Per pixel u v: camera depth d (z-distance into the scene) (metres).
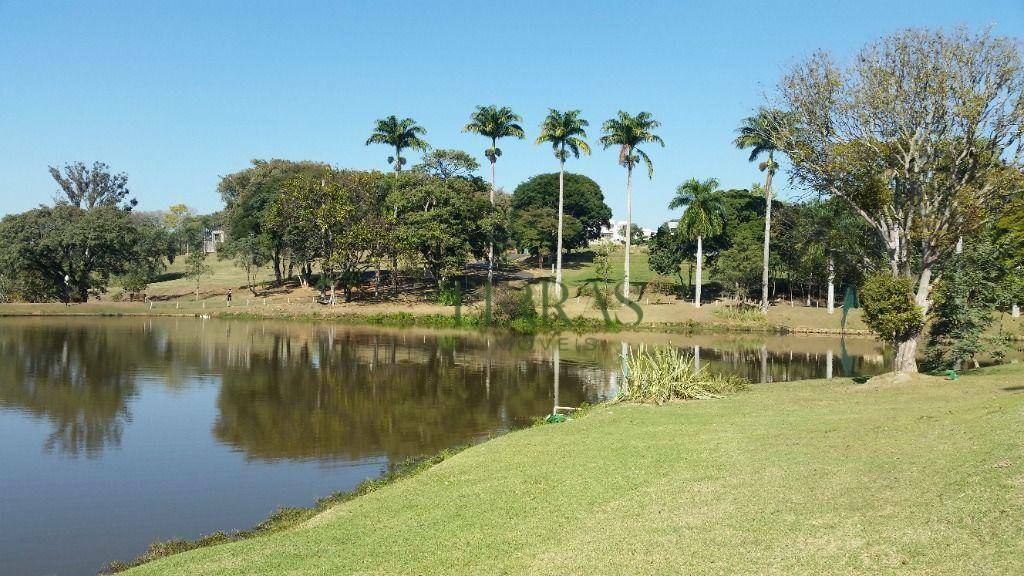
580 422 19.31
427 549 10.38
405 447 21.42
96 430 23.58
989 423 13.50
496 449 16.77
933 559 8.34
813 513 10.27
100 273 81.81
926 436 13.49
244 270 105.88
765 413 18.86
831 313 63.94
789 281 69.75
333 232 72.25
